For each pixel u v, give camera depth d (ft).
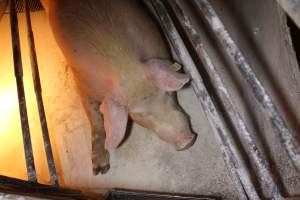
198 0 2.04
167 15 2.95
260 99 1.84
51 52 4.60
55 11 3.20
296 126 2.18
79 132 3.94
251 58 2.83
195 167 3.20
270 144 2.65
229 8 3.24
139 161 3.50
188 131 3.00
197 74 2.65
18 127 4.31
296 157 1.75
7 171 4.07
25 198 1.91
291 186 2.46
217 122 2.45
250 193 2.28
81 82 3.13
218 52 3.32
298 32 2.15
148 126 2.98
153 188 3.31
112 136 2.85
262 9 2.60
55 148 3.97
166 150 3.41
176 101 3.16
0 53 4.89
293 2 1.24
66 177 3.79
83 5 3.09
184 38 3.43
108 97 2.89
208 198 2.88
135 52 2.89
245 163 2.78
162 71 2.72
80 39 2.97
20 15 4.95
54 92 4.30
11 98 4.53
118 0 3.05
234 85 3.11
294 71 2.12
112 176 3.56
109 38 2.91
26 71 4.56
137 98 2.85
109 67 2.87
